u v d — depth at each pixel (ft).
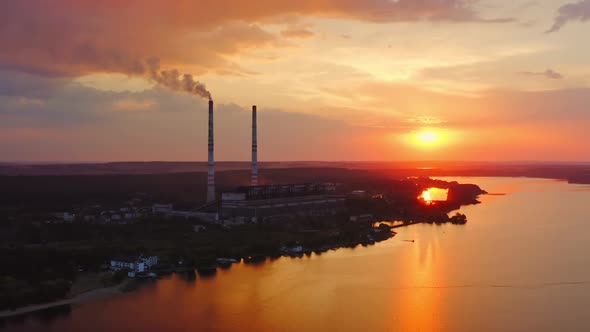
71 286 552.82
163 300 511.81
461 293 527.81
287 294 530.27
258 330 434.30
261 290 544.62
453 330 430.61
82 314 473.26
